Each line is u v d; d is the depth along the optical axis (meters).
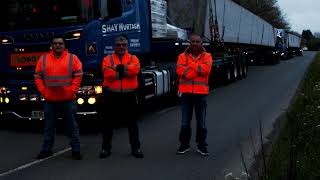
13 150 8.09
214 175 6.41
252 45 32.00
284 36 51.28
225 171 6.59
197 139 7.59
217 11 18.59
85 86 9.23
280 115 11.49
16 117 9.67
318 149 6.92
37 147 8.32
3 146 8.42
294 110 10.89
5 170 6.77
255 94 16.50
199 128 7.52
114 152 7.85
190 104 7.55
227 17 20.64
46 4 9.23
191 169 6.72
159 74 12.08
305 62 46.09
